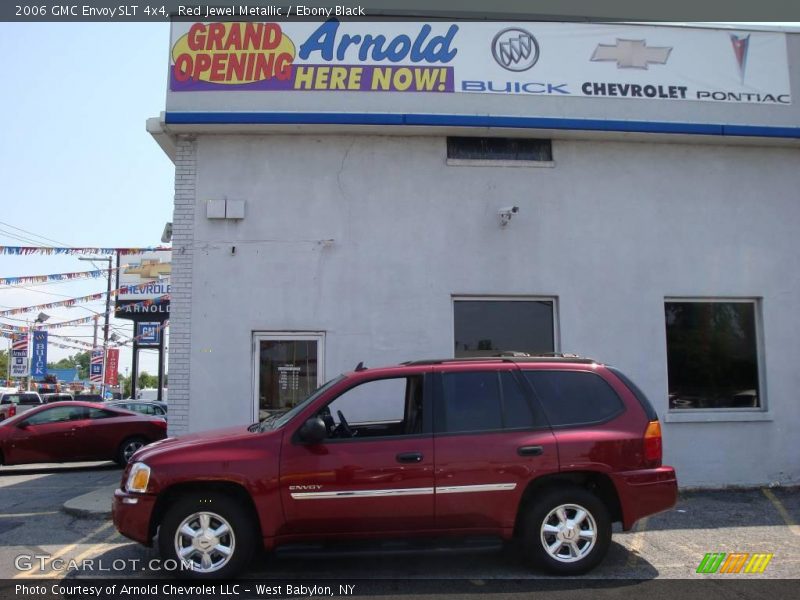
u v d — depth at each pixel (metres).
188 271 9.25
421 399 6.03
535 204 9.75
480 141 9.92
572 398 6.12
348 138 9.62
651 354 9.66
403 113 9.45
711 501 8.76
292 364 9.28
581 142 9.96
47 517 8.36
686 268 9.88
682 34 10.23
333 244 9.41
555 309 9.68
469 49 9.79
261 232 9.37
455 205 9.63
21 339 30.73
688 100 10.09
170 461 5.66
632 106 9.97
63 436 13.55
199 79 9.44
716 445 9.52
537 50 9.91
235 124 9.20
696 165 10.12
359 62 9.60
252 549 5.66
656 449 6.06
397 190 9.59
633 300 9.73
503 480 5.76
